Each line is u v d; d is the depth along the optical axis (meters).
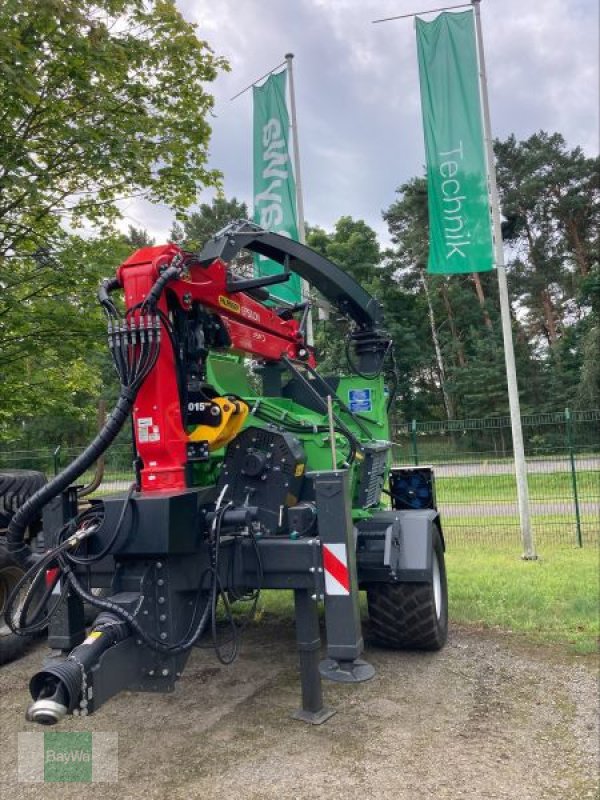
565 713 4.20
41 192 7.81
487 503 13.71
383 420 6.41
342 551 3.76
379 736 3.91
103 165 8.17
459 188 9.62
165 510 3.30
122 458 8.82
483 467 13.72
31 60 7.21
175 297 3.91
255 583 3.95
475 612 6.33
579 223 44.16
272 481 4.17
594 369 32.62
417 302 44.72
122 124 8.51
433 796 3.27
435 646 5.25
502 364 38.28
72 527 3.52
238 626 6.13
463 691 4.56
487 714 4.20
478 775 3.46
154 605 3.36
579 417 12.45
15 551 3.66
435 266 9.72
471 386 38.50
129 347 3.62
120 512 3.35
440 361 42.62
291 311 6.13
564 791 3.30
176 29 8.94
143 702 4.52
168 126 9.19
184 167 9.55
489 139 9.58
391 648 5.42
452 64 9.66
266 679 4.87
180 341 3.96
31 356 9.19
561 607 6.45
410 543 5.12
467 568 8.50
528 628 5.85
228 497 4.16
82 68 7.97
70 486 3.74
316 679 4.12
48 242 8.59
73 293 8.62
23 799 3.39
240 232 4.60
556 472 13.42
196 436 3.92
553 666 4.99
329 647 3.75
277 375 5.79
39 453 14.98
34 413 10.52
